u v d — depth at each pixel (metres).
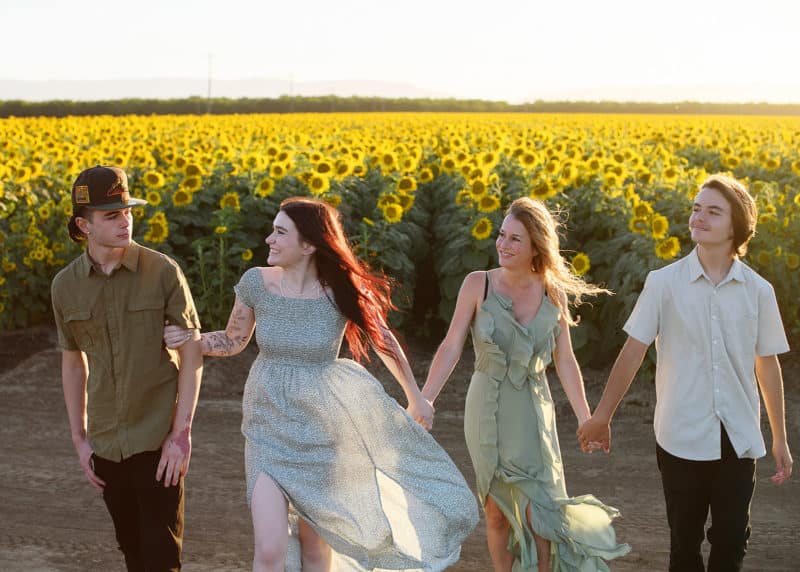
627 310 7.80
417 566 3.83
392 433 3.82
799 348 8.11
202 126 23.47
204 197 9.41
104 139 17.33
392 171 11.10
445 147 12.90
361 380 3.81
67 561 4.77
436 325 9.57
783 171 13.47
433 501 3.87
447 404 7.32
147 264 3.59
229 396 7.48
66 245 9.66
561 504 4.06
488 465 4.07
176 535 3.69
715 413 3.60
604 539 4.06
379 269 8.97
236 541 4.96
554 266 4.11
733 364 3.62
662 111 67.06
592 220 9.27
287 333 3.71
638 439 6.48
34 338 9.02
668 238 7.48
